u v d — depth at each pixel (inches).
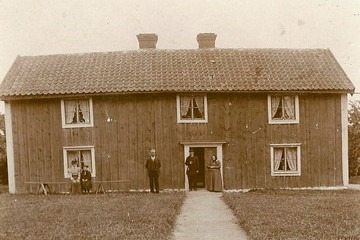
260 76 1091.9
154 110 1071.6
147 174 1067.9
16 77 1107.9
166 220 613.6
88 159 1078.4
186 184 1066.1
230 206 746.2
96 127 1071.6
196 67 1120.2
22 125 1077.1
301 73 1106.7
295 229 543.8
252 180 1077.8
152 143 1071.0
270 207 708.7
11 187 1071.0
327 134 1090.1
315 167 1085.1
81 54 1194.6
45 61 1168.8
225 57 1163.9
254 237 507.2
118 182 1067.3
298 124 1085.8
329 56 1173.7
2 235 535.2
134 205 744.3
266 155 1080.8
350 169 1483.8
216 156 1074.7
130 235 522.3
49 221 620.4
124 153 1071.0
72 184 1032.2
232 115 1077.8
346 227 554.9
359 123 1453.0
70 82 1077.8
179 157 1071.0
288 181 1081.4
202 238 533.3
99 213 671.1
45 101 1077.1
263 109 1082.7
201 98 1075.9
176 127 1070.4
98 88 1050.1
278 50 1198.3
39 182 1069.8
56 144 1074.1
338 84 1072.8
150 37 1232.8
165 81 1067.3
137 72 1104.8
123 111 1073.5
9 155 1074.1
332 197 851.4
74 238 513.3
